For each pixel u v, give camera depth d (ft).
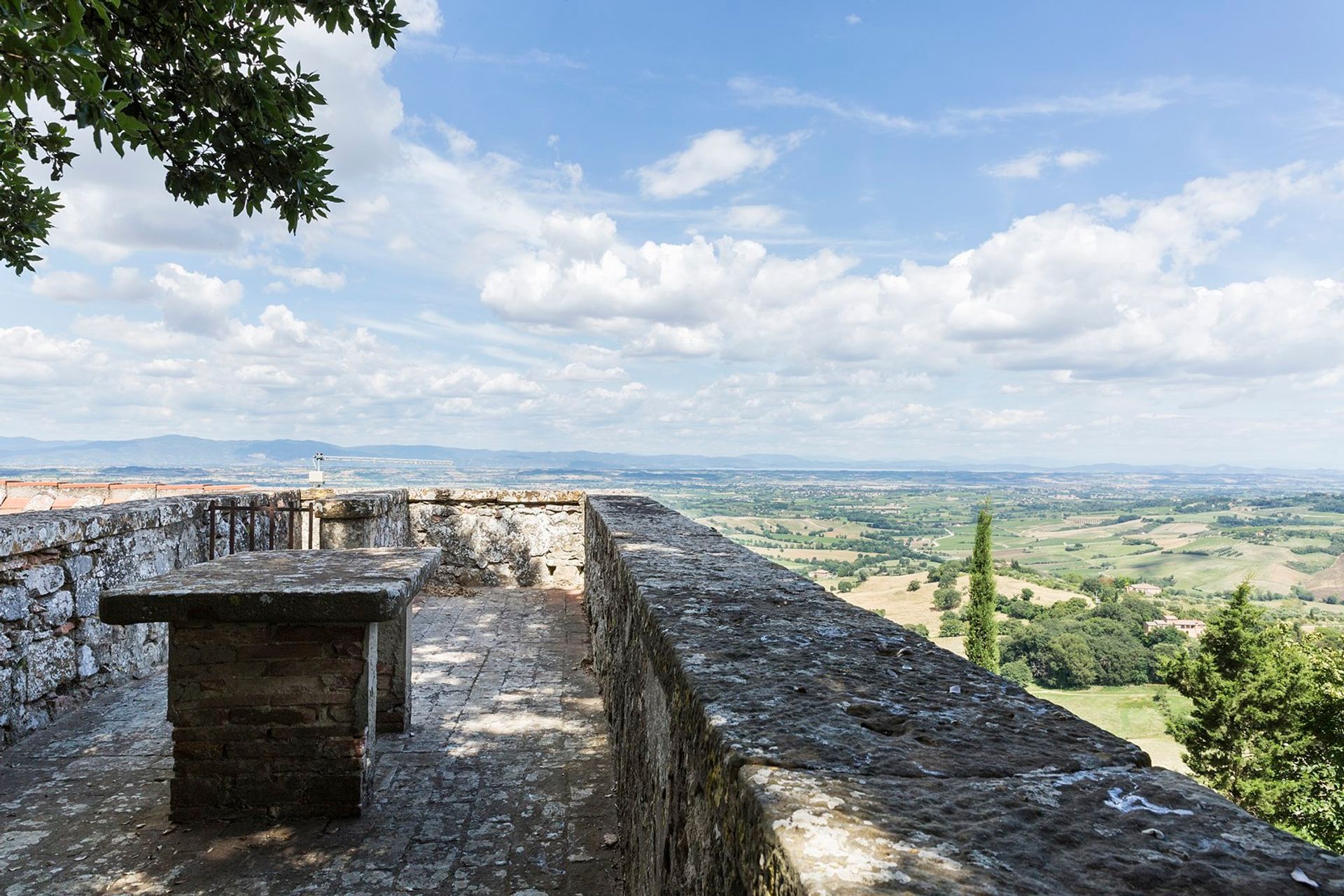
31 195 18.65
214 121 14.97
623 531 12.05
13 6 9.37
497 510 26.78
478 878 8.19
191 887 7.95
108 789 10.13
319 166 16.17
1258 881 2.07
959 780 2.77
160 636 16.15
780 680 4.04
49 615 12.51
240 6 13.97
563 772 10.98
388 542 24.03
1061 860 2.17
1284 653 85.15
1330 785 71.87
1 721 11.38
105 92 11.50
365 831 9.20
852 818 2.40
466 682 15.46
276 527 21.85
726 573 7.89
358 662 9.48
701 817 3.48
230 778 9.34
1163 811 2.53
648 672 6.04
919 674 4.24
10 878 8.03
